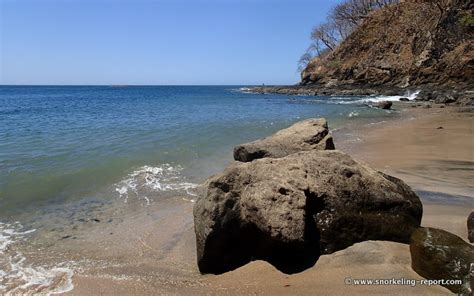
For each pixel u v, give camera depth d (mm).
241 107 35875
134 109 33062
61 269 5117
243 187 5039
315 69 72938
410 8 55469
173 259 5379
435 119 21484
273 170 5207
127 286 4621
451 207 6660
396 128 18234
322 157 5559
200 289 4465
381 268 4371
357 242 4930
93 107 36094
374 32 59844
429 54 46875
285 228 4570
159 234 6227
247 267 4789
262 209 4723
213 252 4852
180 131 17328
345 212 5000
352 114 25984
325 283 4215
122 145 13477
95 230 6434
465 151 12008
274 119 23469
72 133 16500
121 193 8312
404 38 53438
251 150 8438
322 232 4914
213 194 4973
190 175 9750
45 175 9461
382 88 51688
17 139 14734
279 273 4570
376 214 5090
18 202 7699
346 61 63531
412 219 5184
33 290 4594
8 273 5012
